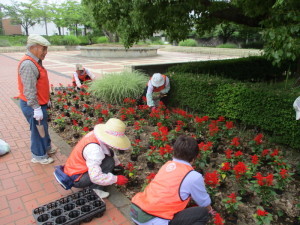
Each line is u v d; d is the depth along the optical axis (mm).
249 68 8867
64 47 31469
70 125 5438
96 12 5949
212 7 5625
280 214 2732
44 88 3553
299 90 4414
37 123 3584
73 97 7207
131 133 5000
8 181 3439
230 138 4340
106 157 2949
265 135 4609
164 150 3309
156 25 5879
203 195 2094
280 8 3744
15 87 9617
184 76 5840
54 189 3273
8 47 27703
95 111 5711
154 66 8789
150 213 2014
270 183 2662
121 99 6570
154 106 5613
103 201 2824
